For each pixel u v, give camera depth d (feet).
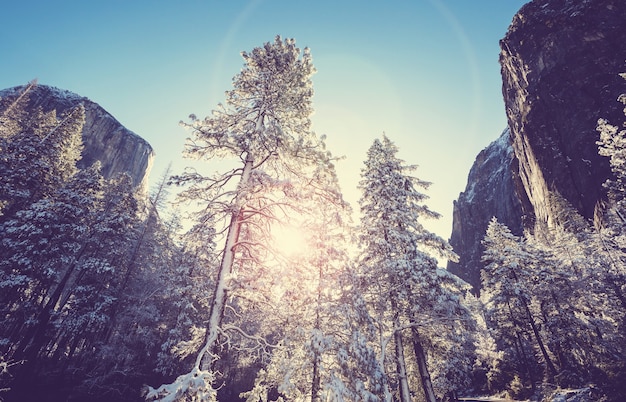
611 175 146.10
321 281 29.96
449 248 53.57
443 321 45.68
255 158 35.14
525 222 233.96
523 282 101.81
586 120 170.91
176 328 79.30
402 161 66.18
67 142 89.10
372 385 27.43
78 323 69.72
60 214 73.67
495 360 120.26
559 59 199.11
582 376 78.38
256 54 39.55
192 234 30.99
